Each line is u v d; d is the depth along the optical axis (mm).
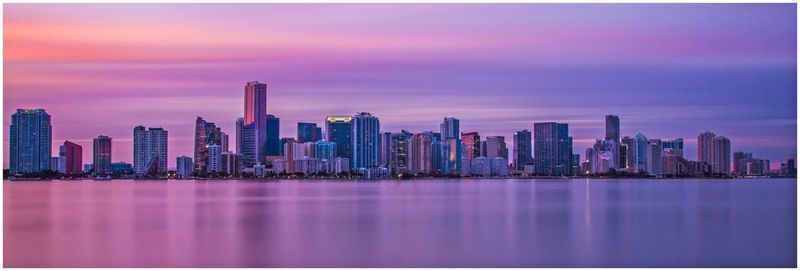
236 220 145000
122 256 95875
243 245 105438
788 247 102562
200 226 132750
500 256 94875
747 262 90375
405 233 120125
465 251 99375
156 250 100688
